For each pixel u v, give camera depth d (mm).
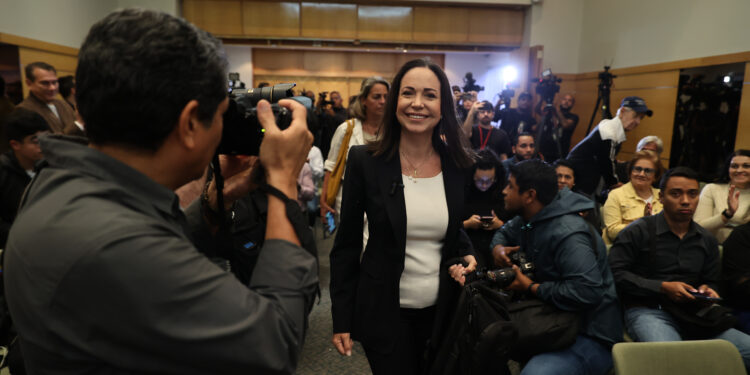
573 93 7969
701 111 5387
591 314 1832
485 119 4449
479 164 2660
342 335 1455
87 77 519
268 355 527
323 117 6590
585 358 1758
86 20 5910
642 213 2941
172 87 523
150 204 557
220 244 872
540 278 1885
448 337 1361
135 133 538
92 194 514
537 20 7773
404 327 1468
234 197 845
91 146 579
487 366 1276
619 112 3828
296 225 635
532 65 7754
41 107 3607
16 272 508
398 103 1438
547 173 1830
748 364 1781
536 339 1695
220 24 7773
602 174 3836
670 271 2035
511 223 2166
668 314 1946
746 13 4793
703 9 5332
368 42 8234
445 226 1466
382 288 1438
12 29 4336
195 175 614
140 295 475
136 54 508
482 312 1335
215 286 514
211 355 496
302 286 598
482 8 8055
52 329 483
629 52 6633
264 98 812
